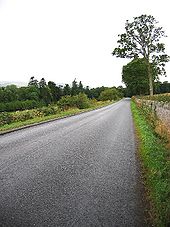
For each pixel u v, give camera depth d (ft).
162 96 97.50
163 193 20.77
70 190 23.25
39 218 18.33
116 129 62.54
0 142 46.01
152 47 173.27
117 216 18.75
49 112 113.29
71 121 84.43
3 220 18.01
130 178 26.61
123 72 358.43
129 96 549.54
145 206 20.31
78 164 31.53
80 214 18.97
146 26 171.01
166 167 26.91
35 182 25.09
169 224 17.04
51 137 51.60
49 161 32.76
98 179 26.20
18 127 67.10
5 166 30.25
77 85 538.88
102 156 35.65
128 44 174.70
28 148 40.63
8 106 350.84
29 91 444.14
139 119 79.41
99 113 119.96
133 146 42.52
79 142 45.98
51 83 463.83
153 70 181.16
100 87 573.33
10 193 22.41
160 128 48.32
